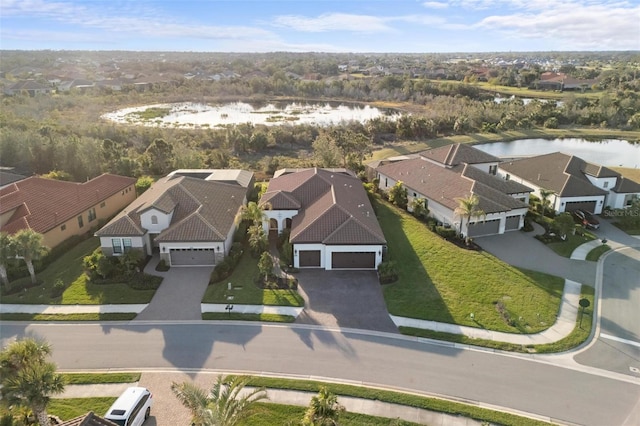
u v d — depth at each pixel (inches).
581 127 4557.1
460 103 5206.7
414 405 954.7
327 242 1512.1
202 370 1061.8
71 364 1082.7
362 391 990.4
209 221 1612.9
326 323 1245.7
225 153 3058.6
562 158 2365.9
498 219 1846.7
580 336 1208.8
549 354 1136.8
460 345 1161.4
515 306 1341.0
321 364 1083.9
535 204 2127.2
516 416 932.0
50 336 1193.4
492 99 5920.3
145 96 6245.1
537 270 1563.7
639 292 1438.2
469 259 1620.3
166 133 3570.4
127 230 1576.0
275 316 1272.1
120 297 1374.3
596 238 1847.9
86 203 1882.4
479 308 1326.3
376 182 2448.3
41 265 1540.4
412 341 1173.7
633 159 3442.4
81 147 2551.7
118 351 1131.3
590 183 2188.7
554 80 6998.0
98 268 1448.1
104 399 971.3
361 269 1551.4
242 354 1119.6
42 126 3053.6
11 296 1379.2
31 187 1834.4
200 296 1381.6
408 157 2763.3
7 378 740.0
